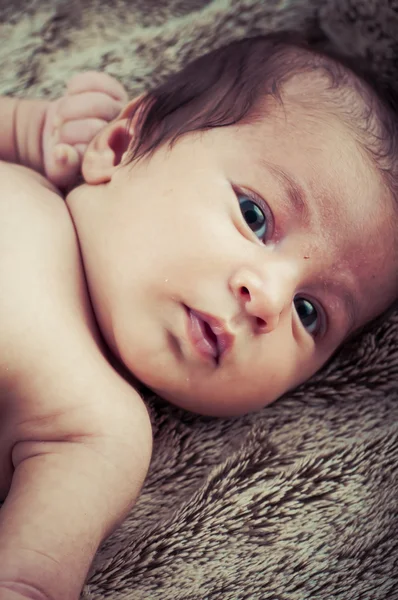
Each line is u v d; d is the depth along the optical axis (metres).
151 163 0.44
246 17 0.53
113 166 0.45
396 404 0.46
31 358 0.39
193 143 0.43
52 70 0.53
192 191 0.42
